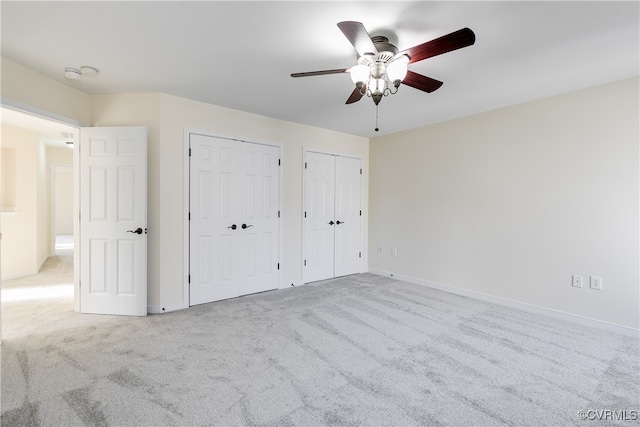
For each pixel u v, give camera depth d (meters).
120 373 2.04
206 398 1.79
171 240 3.26
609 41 2.11
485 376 2.06
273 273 4.07
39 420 1.59
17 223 4.57
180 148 3.29
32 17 1.87
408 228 4.59
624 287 2.78
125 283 3.09
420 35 2.07
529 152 3.34
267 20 1.90
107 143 3.06
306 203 4.41
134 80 2.83
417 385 1.95
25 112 2.56
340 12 1.82
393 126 4.41
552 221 3.19
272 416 1.65
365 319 3.05
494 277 3.63
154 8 1.79
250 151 3.82
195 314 3.15
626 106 2.74
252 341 2.54
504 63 2.44
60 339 2.53
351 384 1.95
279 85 2.93
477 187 3.78
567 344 2.54
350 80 2.79
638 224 2.70
